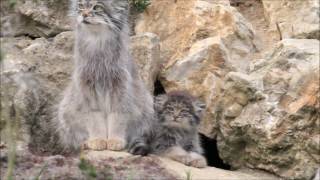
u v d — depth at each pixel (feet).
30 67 32.60
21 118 30.83
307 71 30.14
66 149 30.27
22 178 23.94
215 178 27.12
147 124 30.30
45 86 32.63
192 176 26.86
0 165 25.07
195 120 30.76
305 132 29.68
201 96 33.19
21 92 31.07
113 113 29.50
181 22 35.06
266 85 30.81
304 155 29.76
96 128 29.58
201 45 33.71
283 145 29.84
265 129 29.94
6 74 31.32
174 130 30.19
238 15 34.86
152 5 35.78
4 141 29.58
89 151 28.71
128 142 29.84
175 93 31.17
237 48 34.32
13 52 33.65
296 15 34.94
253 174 30.94
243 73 32.45
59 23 35.32
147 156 28.45
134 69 30.63
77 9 29.37
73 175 24.39
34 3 35.12
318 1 34.65
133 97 29.73
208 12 34.76
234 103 31.27
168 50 34.94
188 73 33.53
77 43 29.43
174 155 28.81
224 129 31.58
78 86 29.43
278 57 31.37
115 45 29.25
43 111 32.01
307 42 32.12
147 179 25.43
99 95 29.30
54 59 33.60
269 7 35.78
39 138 31.53
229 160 32.04
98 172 24.36
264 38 35.60
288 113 29.73
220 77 33.19
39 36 35.50
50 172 24.59
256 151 30.68
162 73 34.35
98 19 28.73
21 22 35.29
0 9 34.91
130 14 35.63
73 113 29.73
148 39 33.60
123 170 25.90
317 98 29.48
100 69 29.12
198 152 30.99
